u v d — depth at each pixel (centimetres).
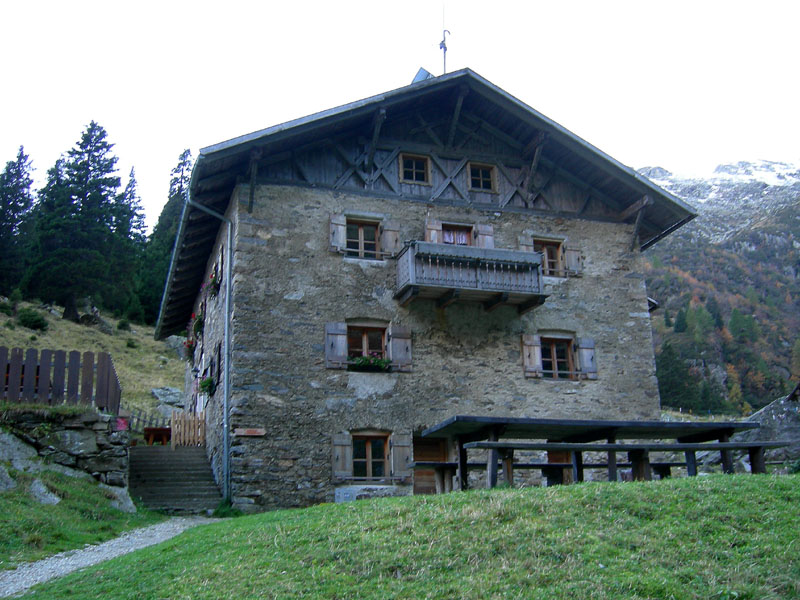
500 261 1812
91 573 830
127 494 1396
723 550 716
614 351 1981
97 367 1468
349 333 1809
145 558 876
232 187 1833
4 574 864
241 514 1545
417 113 1992
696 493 871
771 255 13550
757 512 806
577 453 1173
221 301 1880
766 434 1719
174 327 2839
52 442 1362
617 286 2042
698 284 11644
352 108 1766
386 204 1894
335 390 1712
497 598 622
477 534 771
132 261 5191
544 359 1952
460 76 1878
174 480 1712
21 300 4638
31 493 1200
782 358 9000
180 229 1920
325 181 1853
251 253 1733
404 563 715
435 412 1780
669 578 654
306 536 840
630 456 1225
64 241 4691
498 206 1995
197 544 909
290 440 1645
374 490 1670
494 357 1869
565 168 2098
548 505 845
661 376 5462
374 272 1827
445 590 648
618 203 2127
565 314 1969
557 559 704
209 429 1930
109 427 1417
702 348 8600
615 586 639
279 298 1728
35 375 1409
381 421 1730
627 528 779
